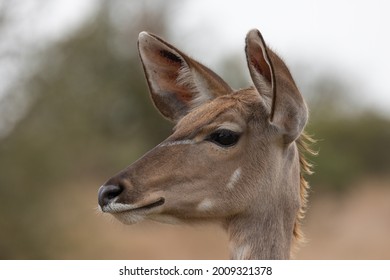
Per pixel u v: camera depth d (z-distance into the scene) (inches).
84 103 1284.4
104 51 1478.8
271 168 383.2
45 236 1221.1
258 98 388.2
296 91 371.9
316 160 1712.6
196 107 413.7
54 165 1216.8
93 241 1261.1
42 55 1213.1
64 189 1249.4
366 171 2127.2
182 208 377.1
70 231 1251.8
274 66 364.2
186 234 1402.6
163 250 1284.4
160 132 1908.2
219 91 414.3
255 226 383.2
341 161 1750.7
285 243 386.0
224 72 1927.9
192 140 380.5
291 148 390.3
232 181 380.2
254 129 383.6
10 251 1204.5
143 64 423.8
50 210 1225.4
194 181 377.1
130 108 1835.6
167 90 424.5
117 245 1302.9
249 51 367.6
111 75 1641.2
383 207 1883.6
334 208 1707.7
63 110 1234.6
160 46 419.8
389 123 2201.0
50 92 1216.2
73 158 1259.8
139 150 1803.6
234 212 382.6
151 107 1868.8
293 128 375.2
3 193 1195.9
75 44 1293.1
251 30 362.3
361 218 1758.1
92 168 1414.9
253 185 381.7
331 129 2010.3
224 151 380.2
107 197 369.7
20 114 1206.9
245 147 382.3
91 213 1274.6
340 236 1534.2
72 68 1259.8
